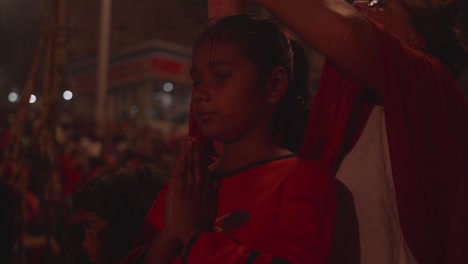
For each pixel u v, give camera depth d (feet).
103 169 19.58
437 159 3.00
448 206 3.00
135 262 3.21
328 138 3.23
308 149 3.18
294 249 2.56
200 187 2.94
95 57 77.36
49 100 8.55
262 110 2.99
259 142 3.04
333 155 3.21
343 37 2.75
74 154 24.08
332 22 2.75
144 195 4.64
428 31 3.55
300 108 3.49
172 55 71.77
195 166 2.98
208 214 2.91
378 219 3.13
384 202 3.16
